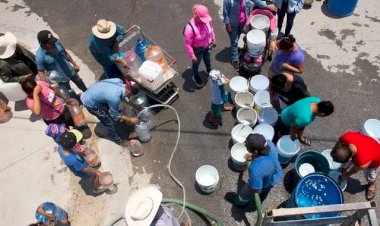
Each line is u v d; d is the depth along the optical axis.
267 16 6.32
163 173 5.71
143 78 5.66
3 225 5.38
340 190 4.45
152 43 6.71
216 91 5.25
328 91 6.35
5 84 6.02
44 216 4.72
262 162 4.03
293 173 5.42
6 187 5.74
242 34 7.26
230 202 5.34
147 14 7.85
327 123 5.99
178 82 6.73
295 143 5.39
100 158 5.92
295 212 3.46
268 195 5.37
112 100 4.97
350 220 3.77
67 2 8.25
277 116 5.59
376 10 7.38
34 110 5.11
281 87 5.03
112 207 5.41
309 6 7.52
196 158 5.81
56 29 7.78
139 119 5.79
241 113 5.79
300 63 5.29
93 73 7.01
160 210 3.88
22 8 8.22
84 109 6.54
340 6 7.14
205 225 5.17
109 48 5.59
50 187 5.68
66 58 5.85
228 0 5.81
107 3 8.14
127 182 5.65
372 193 5.20
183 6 7.89
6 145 6.20
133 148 5.84
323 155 5.09
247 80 6.49
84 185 5.65
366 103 6.17
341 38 7.02
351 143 4.39
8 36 5.77
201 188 5.36
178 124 5.96
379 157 4.42
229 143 5.91
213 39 5.86
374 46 6.84
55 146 6.10
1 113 6.54
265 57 6.66
